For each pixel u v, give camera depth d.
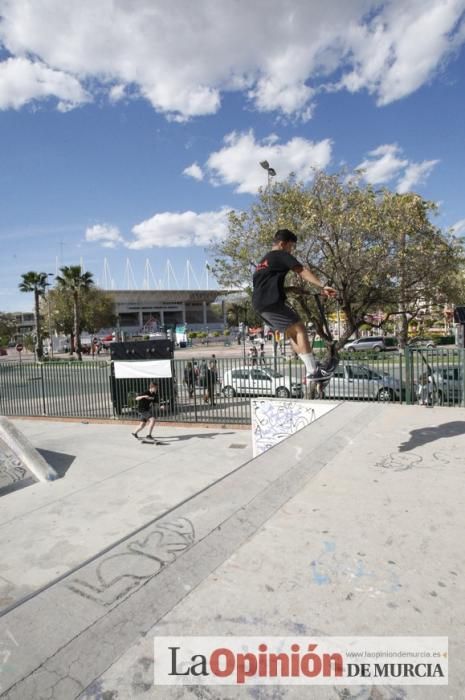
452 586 1.62
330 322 18.30
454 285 13.30
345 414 4.89
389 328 16.81
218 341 72.12
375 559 1.83
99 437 11.89
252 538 2.05
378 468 3.04
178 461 9.43
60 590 1.61
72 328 53.50
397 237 12.09
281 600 1.56
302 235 12.73
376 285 12.95
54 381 15.18
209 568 1.78
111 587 1.62
